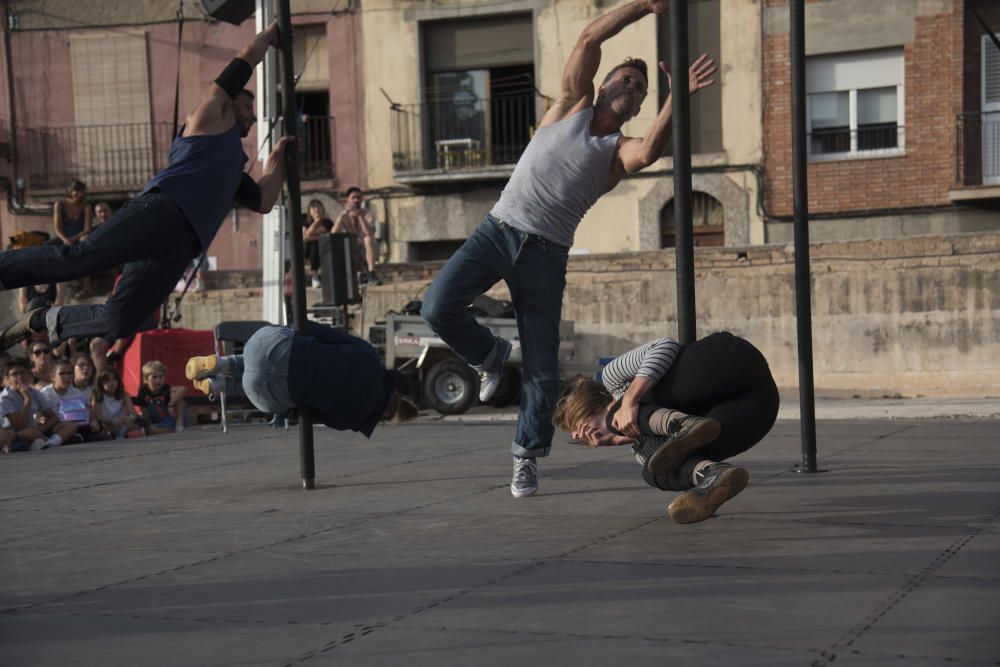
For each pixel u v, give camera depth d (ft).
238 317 55.11
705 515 12.63
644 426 13.33
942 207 65.77
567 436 29.58
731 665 8.02
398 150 72.64
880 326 47.70
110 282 60.80
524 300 16.85
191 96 74.54
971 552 11.68
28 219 76.07
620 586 10.66
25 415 30.86
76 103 75.61
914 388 47.11
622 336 51.21
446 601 10.34
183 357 40.34
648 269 50.85
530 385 16.93
